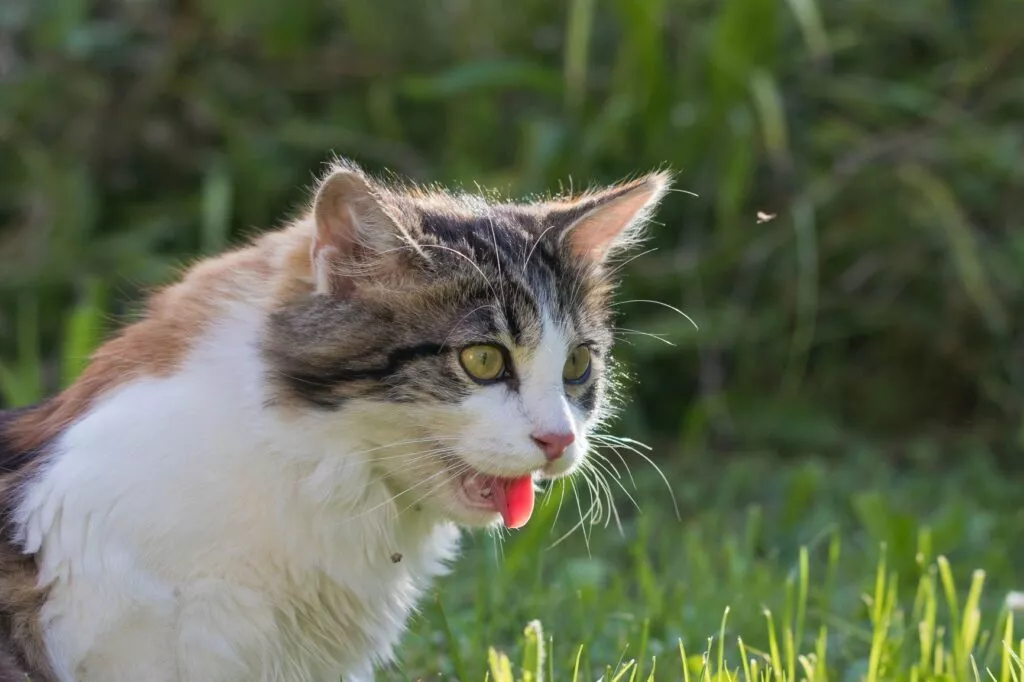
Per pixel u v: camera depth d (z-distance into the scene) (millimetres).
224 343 4699
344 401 4586
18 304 10172
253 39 11102
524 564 7148
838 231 10594
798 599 6660
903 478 9734
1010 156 10469
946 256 10516
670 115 10375
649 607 6555
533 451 4707
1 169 10945
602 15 11117
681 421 10758
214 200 9688
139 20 10977
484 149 10844
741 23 10086
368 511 4742
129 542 4469
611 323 5648
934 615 5680
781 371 10734
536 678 4680
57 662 4555
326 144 10656
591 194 6129
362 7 11180
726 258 10359
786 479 9250
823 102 11234
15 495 4707
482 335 4727
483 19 11141
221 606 4551
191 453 4512
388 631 5109
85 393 4910
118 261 10047
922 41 11523
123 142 10844
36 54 10953
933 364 11039
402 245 4715
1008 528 8586
